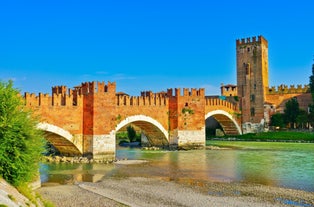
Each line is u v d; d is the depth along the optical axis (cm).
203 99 7688
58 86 6500
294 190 3312
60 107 5122
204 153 6706
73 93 5847
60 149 5594
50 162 5197
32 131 2775
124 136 10012
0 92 2694
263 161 5481
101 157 5384
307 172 4391
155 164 5159
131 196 3092
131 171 4519
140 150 7256
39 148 2838
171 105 7362
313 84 10575
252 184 3628
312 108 10469
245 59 11825
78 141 5366
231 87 13488
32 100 4784
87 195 3112
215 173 4350
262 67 11562
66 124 5197
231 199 2964
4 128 2597
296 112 11125
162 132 7169
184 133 7350
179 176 4150
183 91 7425
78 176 4134
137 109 6506
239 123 11344
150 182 3769
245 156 6172
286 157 5994
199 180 3881
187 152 6875
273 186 3519
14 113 2711
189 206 2747
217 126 11581
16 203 2003
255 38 11694
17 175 2602
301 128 11156
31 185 3200
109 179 3956
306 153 6612
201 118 7606
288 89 11488
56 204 2756
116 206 2725
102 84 5459
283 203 2827
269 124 11481
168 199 2977
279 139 9750
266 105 11500
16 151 2592
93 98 5350
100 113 5406
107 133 5469
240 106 11688
